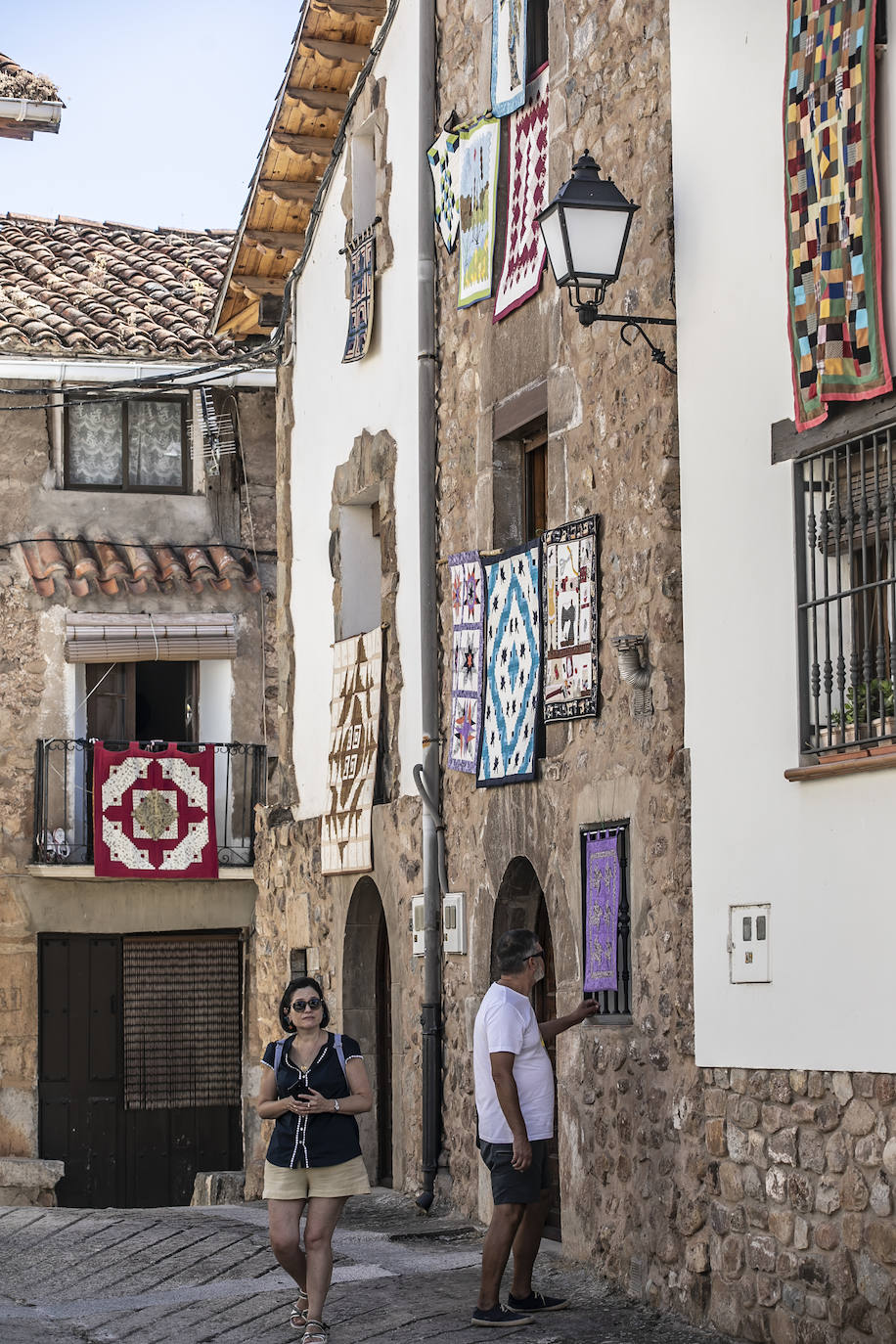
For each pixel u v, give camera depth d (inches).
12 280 955.3
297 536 722.2
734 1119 359.9
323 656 682.2
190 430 908.0
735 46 373.7
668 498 398.0
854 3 324.8
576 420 453.1
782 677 351.3
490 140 519.8
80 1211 529.0
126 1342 379.6
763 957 351.6
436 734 552.1
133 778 856.9
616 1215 408.2
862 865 324.5
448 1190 530.3
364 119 647.8
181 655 877.2
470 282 534.6
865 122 319.3
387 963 624.1
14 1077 840.3
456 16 567.5
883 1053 315.9
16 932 847.7
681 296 394.0
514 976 374.9
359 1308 393.1
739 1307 354.6
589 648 437.1
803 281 336.5
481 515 525.7
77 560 880.3
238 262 786.8
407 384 592.4
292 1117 358.6
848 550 335.9
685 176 392.5
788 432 348.8
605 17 442.6
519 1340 354.9
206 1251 463.2
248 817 884.0
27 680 862.5
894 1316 309.0
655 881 396.8
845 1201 323.9
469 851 522.9
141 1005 867.4
